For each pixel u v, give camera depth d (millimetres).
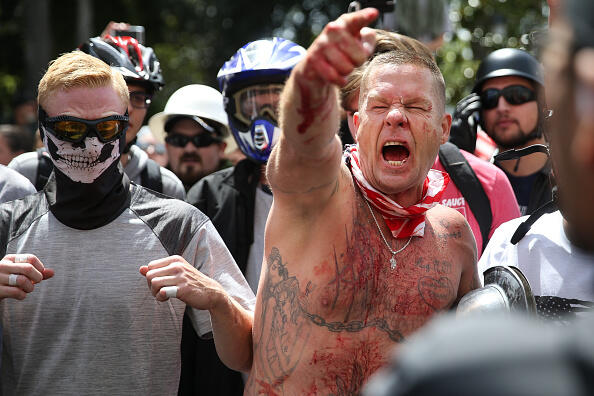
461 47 7234
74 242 2225
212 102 4438
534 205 3467
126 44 3322
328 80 1365
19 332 2199
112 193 2262
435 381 646
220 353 2088
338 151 1683
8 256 2010
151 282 1983
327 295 1825
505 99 3512
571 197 730
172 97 4523
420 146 1931
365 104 1966
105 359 2170
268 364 1873
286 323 1850
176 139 4398
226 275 2303
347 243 1853
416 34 4445
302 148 1588
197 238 2293
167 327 2248
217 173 3047
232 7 18578
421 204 1928
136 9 16422
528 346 648
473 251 2066
